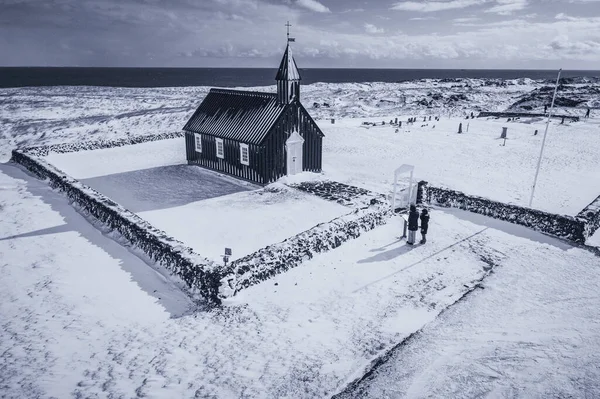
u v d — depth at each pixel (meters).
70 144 39.56
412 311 13.49
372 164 34.44
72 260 17.20
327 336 12.23
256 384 10.27
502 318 12.95
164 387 10.17
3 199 25.11
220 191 27.39
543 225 19.94
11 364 10.95
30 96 95.81
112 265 16.81
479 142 42.97
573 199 24.97
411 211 18.28
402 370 10.70
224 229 20.66
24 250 18.08
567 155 36.50
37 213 22.73
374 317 13.17
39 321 12.95
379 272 16.11
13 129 56.50
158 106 83.38
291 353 11.47
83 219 21.92
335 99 90.38
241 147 29.16
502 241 19.02
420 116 66.00
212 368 10.89
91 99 91.81
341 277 15.72
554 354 11.04
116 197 25.91
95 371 10.76
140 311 13.61
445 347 11.59
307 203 24.73
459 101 88.00
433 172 31.66
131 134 53.81
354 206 24.02
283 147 28.98
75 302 14.07
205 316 13.33
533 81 145.50
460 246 18.47
